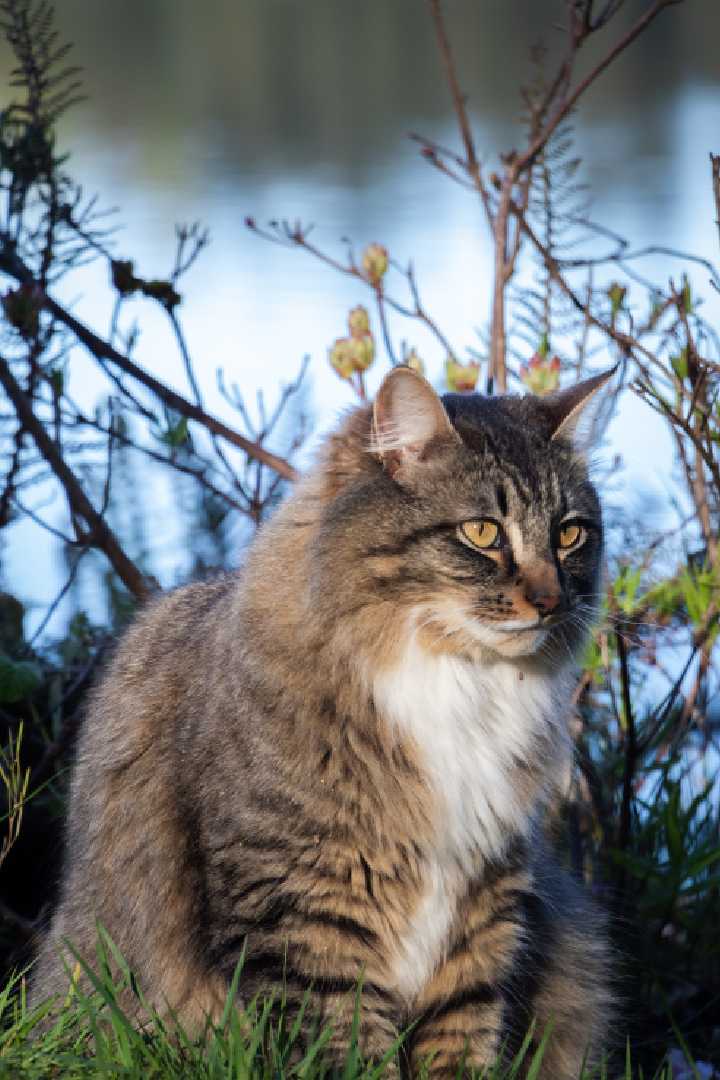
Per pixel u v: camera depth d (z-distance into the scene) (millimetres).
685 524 4875
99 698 4133
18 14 4941
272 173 16312
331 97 25219
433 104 23531
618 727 4836
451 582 3453
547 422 3791
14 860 4887
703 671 4621
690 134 15375
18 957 4590
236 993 3246
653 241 10391
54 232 5035
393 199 14297
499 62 20703
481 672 3561
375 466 3521
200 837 3475
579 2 4840
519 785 3652
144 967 3646
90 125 20375
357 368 4680
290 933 3332
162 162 16875
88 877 3891
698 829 4633
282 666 3393
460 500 3498
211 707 3512
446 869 3508
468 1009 3629
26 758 5066
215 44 34438
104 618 5664
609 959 4211
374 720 3426
